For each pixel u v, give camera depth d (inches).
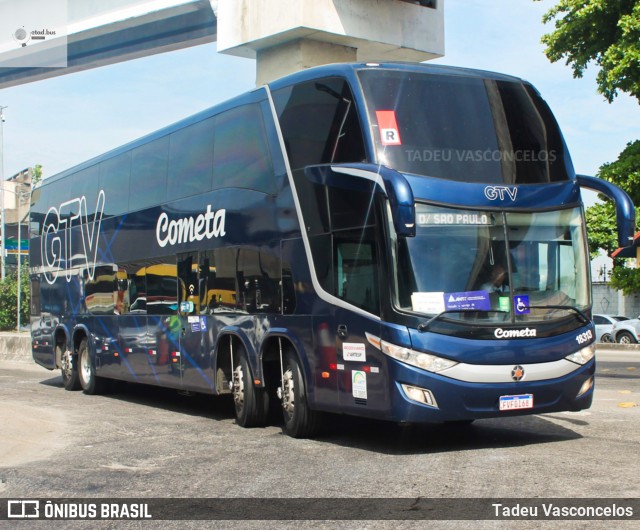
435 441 398.6
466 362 355.9
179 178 548.7
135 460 371.6
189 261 527.8
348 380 379.9
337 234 388.5
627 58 877.2
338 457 362.0
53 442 427.5
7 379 863.1
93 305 681.6
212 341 496.1
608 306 1620.3
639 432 401.1
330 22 752.3
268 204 443.8
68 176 754.2
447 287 359.6
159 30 965.2
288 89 434.9
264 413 465.4
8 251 2054.6
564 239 389.4
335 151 392.2
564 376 374.6
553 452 350.6
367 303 368.8
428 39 821.9
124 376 624.1
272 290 437.4
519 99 402.9
